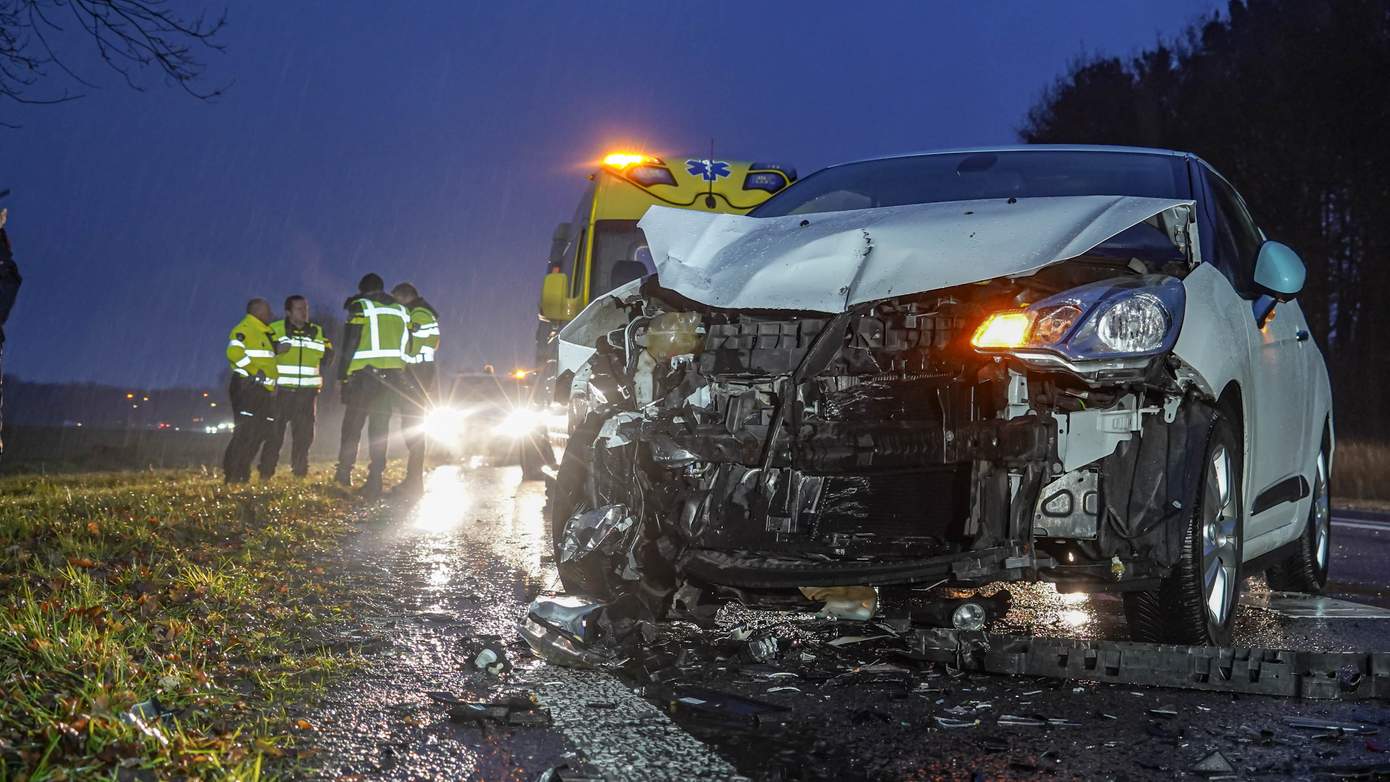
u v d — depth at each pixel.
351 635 4.72
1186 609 4.32
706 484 4.61
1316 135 32.09
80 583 5.04
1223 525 4.63
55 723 3.02
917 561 4.16
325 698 3.76
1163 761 3.23
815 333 4.58
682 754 3.27
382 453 12.49
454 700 3.76
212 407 110.06
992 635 4.22
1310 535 6.43
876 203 5.68
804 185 6.16
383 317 12.70
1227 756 3.28
